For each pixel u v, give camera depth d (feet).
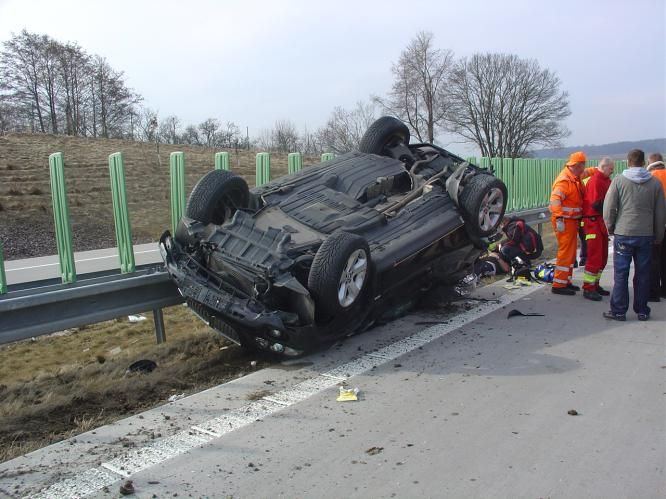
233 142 171.94
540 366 17.15
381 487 10.64
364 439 12.56
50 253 45.55
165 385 15.84
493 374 16.51
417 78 161.99
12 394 15.66
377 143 24.95
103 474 11.12
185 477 11.02
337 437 12.66
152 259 41.16
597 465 11.43
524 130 175.32
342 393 14.97
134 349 20.33
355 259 16.70
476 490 10.53
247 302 16.14
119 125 164.35
